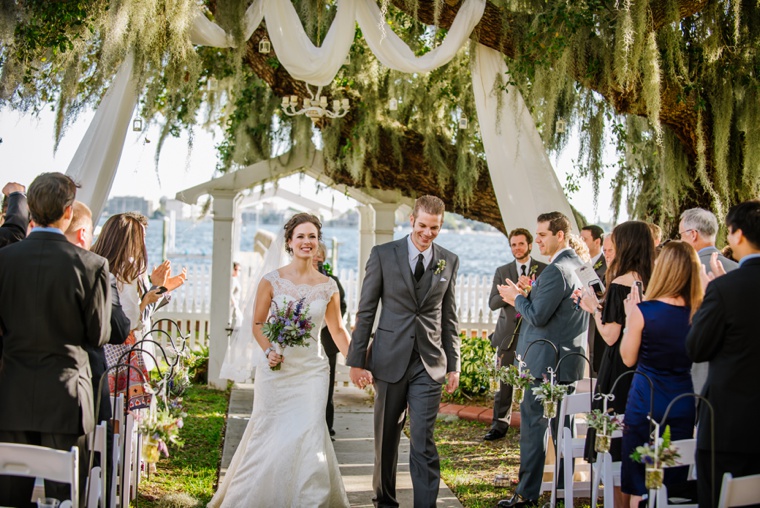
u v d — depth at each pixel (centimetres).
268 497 447
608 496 389
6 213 490
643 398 371
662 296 376
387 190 877
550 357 474
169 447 619
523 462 480
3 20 579
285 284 479
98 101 694
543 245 498
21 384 346
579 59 607
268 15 617
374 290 465
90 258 361
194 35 620
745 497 296
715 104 628
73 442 356
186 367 527
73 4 591
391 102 727
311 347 472
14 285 349
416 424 452
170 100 786
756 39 628
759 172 626
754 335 324
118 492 445
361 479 563
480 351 835
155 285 533
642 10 568
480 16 604
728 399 326
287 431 456
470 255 5825
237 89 712
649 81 576
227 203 875
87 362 368
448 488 542
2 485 343
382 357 459
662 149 611
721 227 646
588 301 431
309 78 636
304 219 485
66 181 362
